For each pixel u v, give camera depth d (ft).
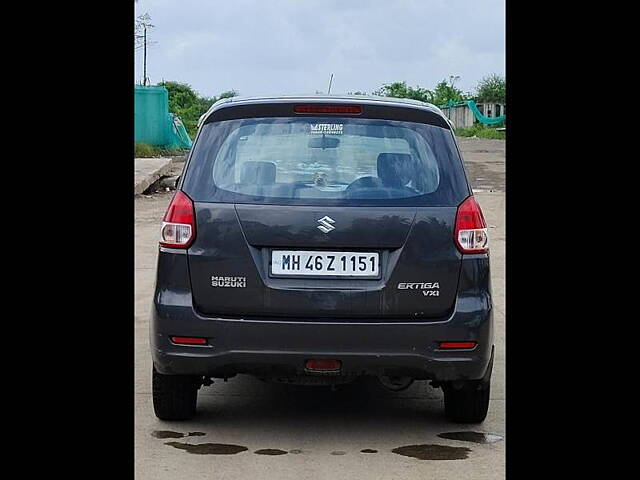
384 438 18.33
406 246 17.44
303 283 17.34
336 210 17.44
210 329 17.38
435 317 17.52
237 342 17.31
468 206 17.84
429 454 17.42
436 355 17.40
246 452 17.39
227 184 17.85
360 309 17.30
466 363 17.52
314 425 19.16
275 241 17.39
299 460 16.99
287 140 18.10
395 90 211.41
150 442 17.93
